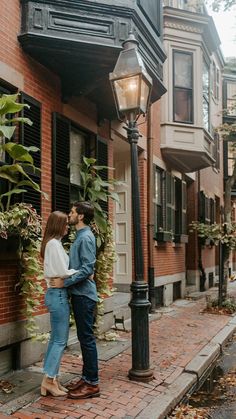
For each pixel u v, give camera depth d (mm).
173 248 13852
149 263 11523
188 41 13227
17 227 5570
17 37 6391
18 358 6059
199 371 6391
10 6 6242
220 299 12109
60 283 4973
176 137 13000
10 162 6215
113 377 5805
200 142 13203
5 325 5770
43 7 6543
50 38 6461
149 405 4914
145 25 7785
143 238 11570
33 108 6633
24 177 6250
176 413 5035
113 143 10703
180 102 13227
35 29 6457
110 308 8898
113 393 5211
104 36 6852
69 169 7582
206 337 8586
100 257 7906
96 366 5066
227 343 8836
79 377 5699
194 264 16641
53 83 7273
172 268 13672
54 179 7102
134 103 5793
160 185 13133
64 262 4938
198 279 16812
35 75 6809
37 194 6621
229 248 12406
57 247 4965
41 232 6543
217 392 5922
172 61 12992
